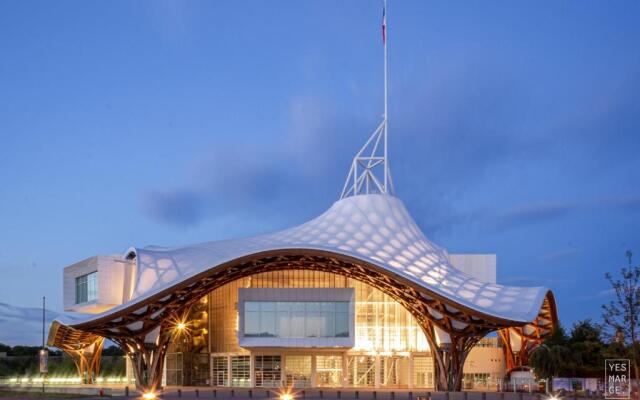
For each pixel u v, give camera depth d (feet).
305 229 263.90
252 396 214.28
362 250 243.40
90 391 238.48
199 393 230.27
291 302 289.12
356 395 201.87
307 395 221.05
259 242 249.96
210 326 308.19
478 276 301.84
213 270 221.46
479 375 300.20
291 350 292.20
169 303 229.45
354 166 281.74
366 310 294.25
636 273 146.30
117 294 282.97
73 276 321.32
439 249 275.18
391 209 266.57
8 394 220.23
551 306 247.50
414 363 292.81
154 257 238.48
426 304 231.71
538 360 245.04
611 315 147.74
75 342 307.17
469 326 229.66
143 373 236.43
